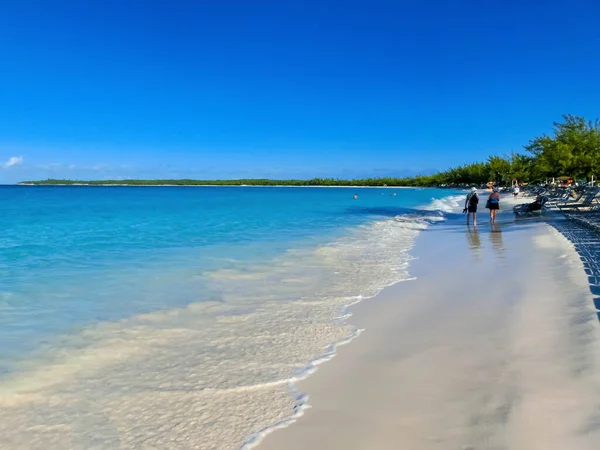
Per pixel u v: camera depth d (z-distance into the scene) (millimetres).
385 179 174125
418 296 7371
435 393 3932
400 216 27734
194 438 3354
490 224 20266
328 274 9195
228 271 9430
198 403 3865
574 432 3225
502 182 88688
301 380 4277
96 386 4191
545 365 4367
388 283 8375
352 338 5410
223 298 7270
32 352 4988
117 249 12617
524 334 5281
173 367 4602
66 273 9180
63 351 5023
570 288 7254
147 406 3826
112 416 3676
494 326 5652
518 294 7160
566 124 48062
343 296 7410
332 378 4305
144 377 4375
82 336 5496
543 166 50500
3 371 4500
